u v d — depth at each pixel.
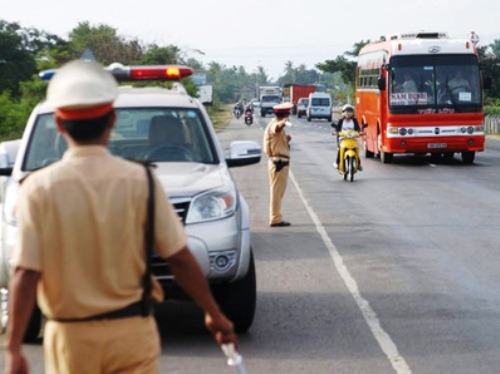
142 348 7.52
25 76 123.94
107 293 7.44
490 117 102.00
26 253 7.37
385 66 54.25
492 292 19.14
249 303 15.47
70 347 7.42
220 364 14.06
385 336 15.64
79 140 7.50
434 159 59.09
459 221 29.98
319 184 43.19
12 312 7.37
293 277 20.84
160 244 7.63
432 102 53.75
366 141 61.09
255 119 167.62
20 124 70.81
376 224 29.47
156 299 7.71
